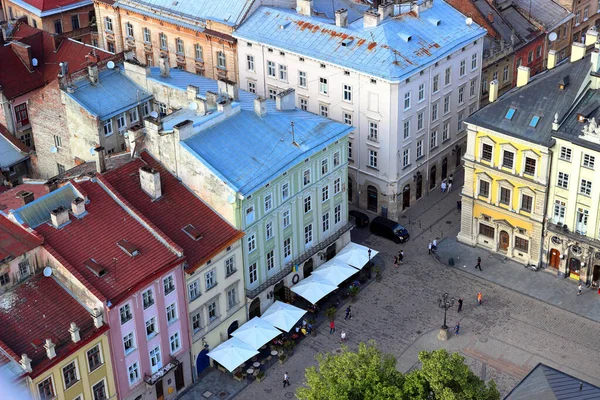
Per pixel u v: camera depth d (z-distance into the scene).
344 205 120.44
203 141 104.88
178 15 145.25
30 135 141.00
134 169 103.94
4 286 89.25
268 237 108.50
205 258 99.06
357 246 120.44
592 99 110.56
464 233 126.25
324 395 81.12
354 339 109.25
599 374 102.81
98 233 95.25
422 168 135.12
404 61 124.06
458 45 130.88
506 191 118.88
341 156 115.88
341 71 127.12
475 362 105.12
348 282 118.88
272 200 106.56
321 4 143.88
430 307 114.31
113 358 92.00
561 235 115.12
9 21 148.25
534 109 114.00
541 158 112.19
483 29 136.12
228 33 139.38
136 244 95.56
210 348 104.69
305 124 113.06
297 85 134.38
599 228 111.62
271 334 105.06
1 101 135.62
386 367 83.75
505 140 114.94
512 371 103.50
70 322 89.44
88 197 97.75
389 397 78.62
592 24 170.25
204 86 123.94
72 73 124.50
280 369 105.19
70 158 129.50
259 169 104.38
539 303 114.44
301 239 114.19
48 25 161.62
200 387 103.00
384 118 125.50
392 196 131.00
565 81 112.94
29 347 86.44
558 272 118.56
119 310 90.88
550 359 105.31
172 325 98.12
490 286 117.94
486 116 116.75
